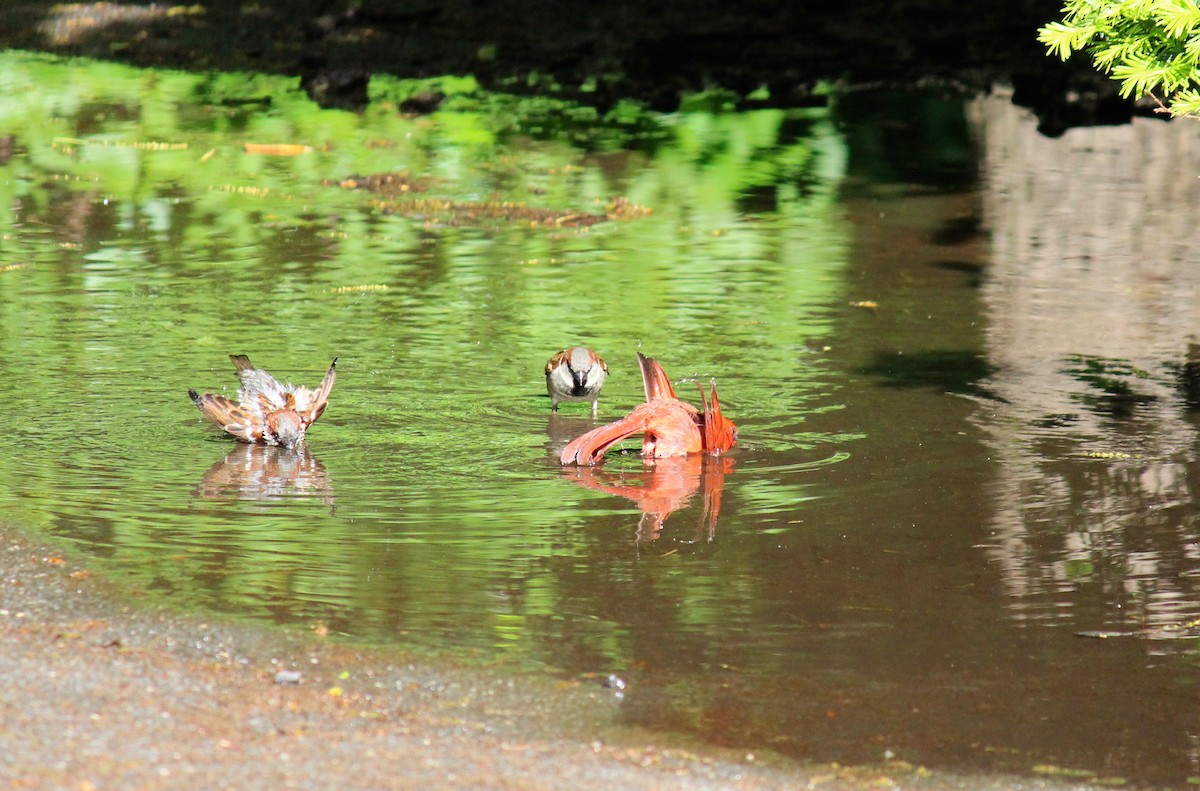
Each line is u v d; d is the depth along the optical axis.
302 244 20.19
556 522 10.59
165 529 10.15
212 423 12.86
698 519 10.67
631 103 31.56
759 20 37.91
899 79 33.62
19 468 11.43
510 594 9.20
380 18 38.16
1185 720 7.63
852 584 9.45
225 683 7.55
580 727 7.33
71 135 27.17
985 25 36.94
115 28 37.53
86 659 7.66
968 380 14.38
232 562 9.55
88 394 13.51
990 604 9.15
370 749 6.73
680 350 15.53
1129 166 26.16
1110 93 31.23
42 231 20.58
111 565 9.38
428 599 9.05
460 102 31.20
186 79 32.66
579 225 21.80
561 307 17.22
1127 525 10.50
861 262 19.75
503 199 23.36
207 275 18.38
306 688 7.59
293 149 26.48
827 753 7.17
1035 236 21.31
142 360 14.65
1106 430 12.79
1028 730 7.49
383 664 8.02
